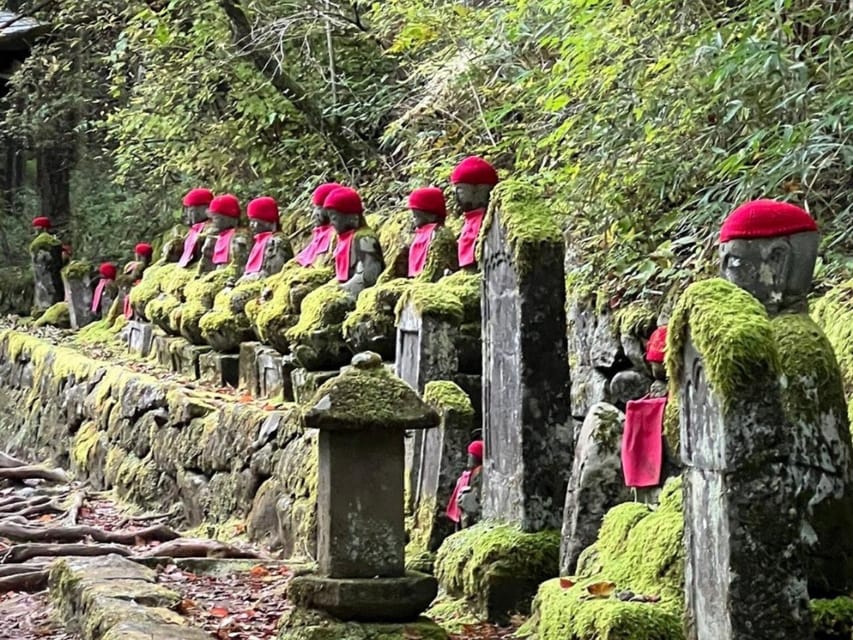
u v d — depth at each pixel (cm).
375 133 1423
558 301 626
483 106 1151
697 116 768
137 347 1391
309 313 909
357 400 541
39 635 668
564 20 925
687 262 734
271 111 1392
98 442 1255
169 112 1495
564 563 561
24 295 1984
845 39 747
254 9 1434
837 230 695
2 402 1622
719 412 401
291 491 866
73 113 1933
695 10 785
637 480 537
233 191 1508
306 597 539
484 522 656
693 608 431
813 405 429
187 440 1053
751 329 401
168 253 1410
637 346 693
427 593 537
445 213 855
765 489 398
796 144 660
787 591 398
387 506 544
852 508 430
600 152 819
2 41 1911
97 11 1638
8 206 2147
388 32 1372
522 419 621
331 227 1013
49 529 922
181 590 730
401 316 767
